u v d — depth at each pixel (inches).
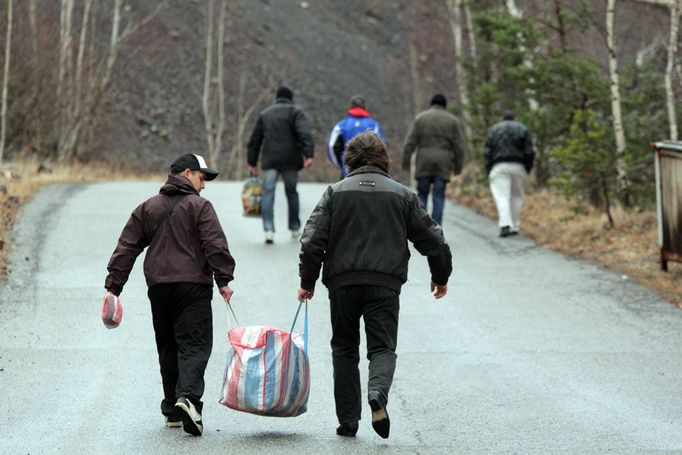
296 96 4968.0
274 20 5669.3
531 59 2075.5
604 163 1654.8
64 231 1593.3
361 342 1043.3
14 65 3070.9
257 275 1354.6
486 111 2281.0
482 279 1379.2
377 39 6063.0
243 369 729.0
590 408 824.9
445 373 933.2
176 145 4229.8
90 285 1256.2
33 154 3137.3
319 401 850.8
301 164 1603.1
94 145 3809.1
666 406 831.1
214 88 4744.1
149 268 752.3
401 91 5516.7
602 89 1931.6
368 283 719.7
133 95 4372.5
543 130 2066.9
